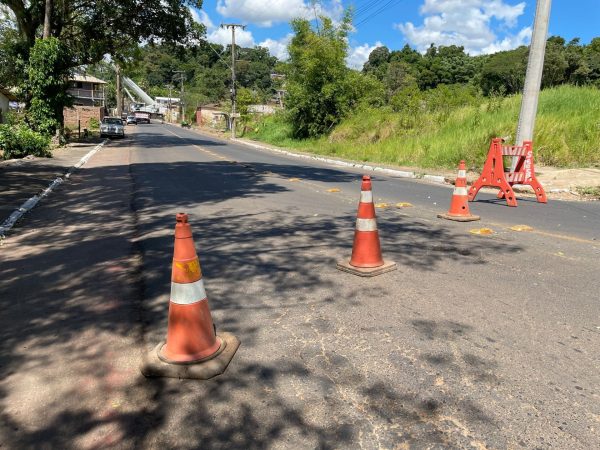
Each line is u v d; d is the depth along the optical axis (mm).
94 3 26656
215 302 4109
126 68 31859
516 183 9766
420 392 2744
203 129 66812
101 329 3611
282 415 2559
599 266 5105
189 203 9242
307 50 29953
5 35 29016
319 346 3299
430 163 17047
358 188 11688
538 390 2756
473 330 3529
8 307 4047
